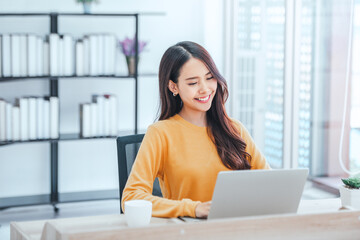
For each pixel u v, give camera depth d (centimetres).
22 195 441
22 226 146
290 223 117
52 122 407
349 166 316
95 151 458
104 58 413
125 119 461
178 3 463
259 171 136
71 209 435
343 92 317
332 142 328
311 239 120
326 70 329
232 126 185
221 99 181
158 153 178
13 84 430
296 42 348
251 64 414
